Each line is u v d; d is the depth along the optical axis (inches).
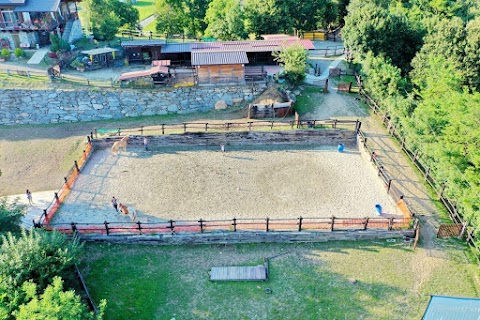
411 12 2314.2
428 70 1585.9
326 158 1444.4
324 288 967.0
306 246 1086.4
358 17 1961.1
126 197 1248.2
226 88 1729.8
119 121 1708.9
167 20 2512.3
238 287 970.7
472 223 1040.8
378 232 1093.8
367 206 1201.4
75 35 2255.2
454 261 1033.5
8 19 1966.0
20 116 1716.3
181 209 1195.3
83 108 1712.6
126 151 1489.9
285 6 2253.9
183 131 1594.5
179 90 1715.1
